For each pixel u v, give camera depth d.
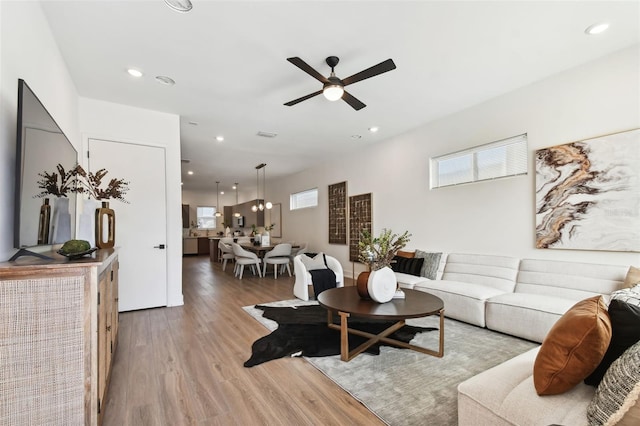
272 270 7.62
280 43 2.58
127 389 2.09
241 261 6.48
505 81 3.35
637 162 2.64
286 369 2.39
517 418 1.15
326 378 2.24
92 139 3.69
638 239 2.63
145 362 2.50
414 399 1.95
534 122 3.39
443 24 2.36
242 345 2.85
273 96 3.65
